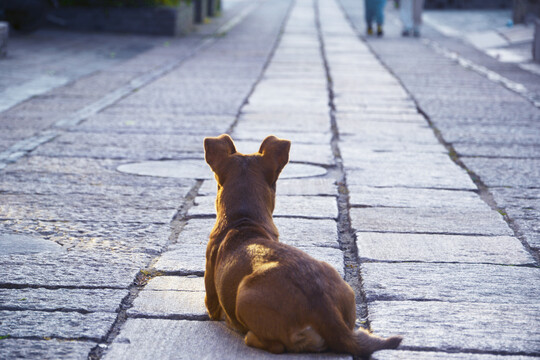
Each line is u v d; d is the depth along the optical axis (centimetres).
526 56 1669
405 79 1292
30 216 532
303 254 323
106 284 406
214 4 2895
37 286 401
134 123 890
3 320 356
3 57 1476
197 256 456
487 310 374
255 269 317
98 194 595
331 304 307
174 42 1927
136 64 1470
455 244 480
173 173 668
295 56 1636
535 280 418
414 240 487
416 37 2131
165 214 547
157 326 355
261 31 2292
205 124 888
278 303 304
